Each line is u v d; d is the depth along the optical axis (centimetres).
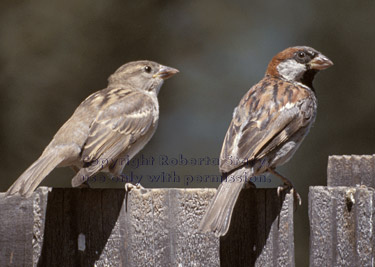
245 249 603
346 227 582
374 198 579
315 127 1459
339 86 1485
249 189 612
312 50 838
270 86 781
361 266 576
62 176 1377
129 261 582
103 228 592
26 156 1372
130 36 1452
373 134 1452
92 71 1422
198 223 588
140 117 797
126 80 900
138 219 585
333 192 587
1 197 602
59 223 598
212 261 587
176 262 579
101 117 756
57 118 1394
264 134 702
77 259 593
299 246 1379
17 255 596
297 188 1412
